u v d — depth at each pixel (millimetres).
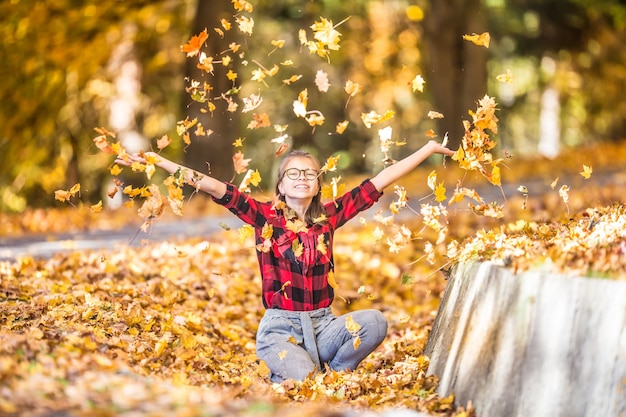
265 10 33375
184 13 25672
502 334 5133
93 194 31328
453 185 22438
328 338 6531
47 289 8477
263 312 9273
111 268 9867
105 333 6492
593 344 4590
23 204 31109
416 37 33406
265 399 5359
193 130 24641
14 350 5008
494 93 39562
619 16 34125
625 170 22234
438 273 10805
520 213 12875
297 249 6461
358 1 33750
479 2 30250
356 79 35875
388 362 7102
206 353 6863
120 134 28797
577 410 4574
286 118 39781
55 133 28656
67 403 4188
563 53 37312
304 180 6512
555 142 41000
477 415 5148
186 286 9633
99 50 24547
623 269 4715
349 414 4516
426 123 40344
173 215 19578
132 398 4352
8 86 24078
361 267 11602
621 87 37750
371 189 6742
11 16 22500
